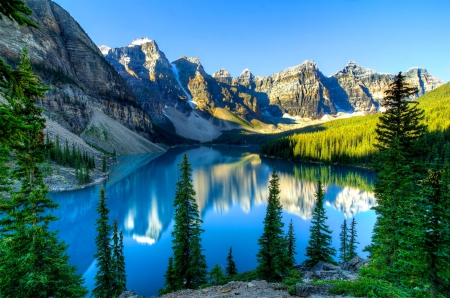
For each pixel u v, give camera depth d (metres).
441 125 99.19
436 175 11.61
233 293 16.72
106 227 26.02
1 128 5.12
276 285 18.34
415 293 10.90
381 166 20.05
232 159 169.00
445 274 10.47
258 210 64.06
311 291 14.01
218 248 42.84
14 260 13.31
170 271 26.50
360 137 135.00
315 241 31.94
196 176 108.12
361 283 13.15
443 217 10.95
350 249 37.09
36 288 13.87
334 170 117.69
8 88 5.81
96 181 86.62
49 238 14.85
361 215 59.78
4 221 13.82
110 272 25.62
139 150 188.62
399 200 15.66
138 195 77.31
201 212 62.50
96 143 157.25
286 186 89.00
